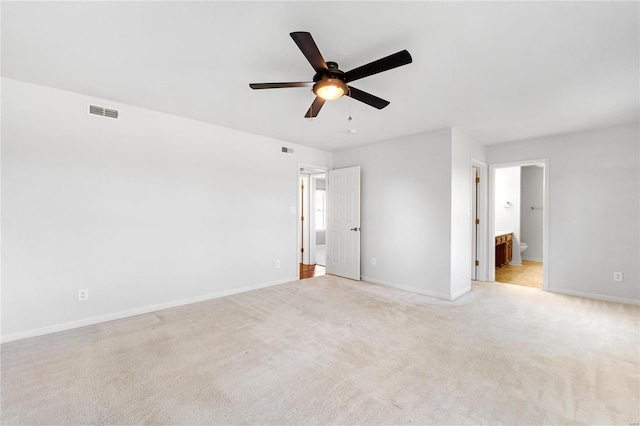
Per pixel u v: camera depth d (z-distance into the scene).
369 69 1.92
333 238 5.48
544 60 2.24
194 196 3.76
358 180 5.02
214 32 1.93
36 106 2.74
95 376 2.09
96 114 3.05
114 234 3.17
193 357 2.38
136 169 3.31
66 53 2.20
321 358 2.37
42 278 2.77
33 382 2.01
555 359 2.35
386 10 1.69
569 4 1.63
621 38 1.94
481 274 5.03
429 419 1.69
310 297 4.02
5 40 2.02
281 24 1.84
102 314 3.09
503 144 4.79
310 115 2.74
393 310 3.50
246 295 4.10
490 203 4.96
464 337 2.76
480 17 1.75
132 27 1.88
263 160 4.51
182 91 2.87
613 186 3.86
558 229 4.26
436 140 4.07
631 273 3.75
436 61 2.27
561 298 4.00
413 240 4.32
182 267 3.67
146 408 1.77
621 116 3.47
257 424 1.65
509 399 1.86
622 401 1.84
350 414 1.73
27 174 2.70
